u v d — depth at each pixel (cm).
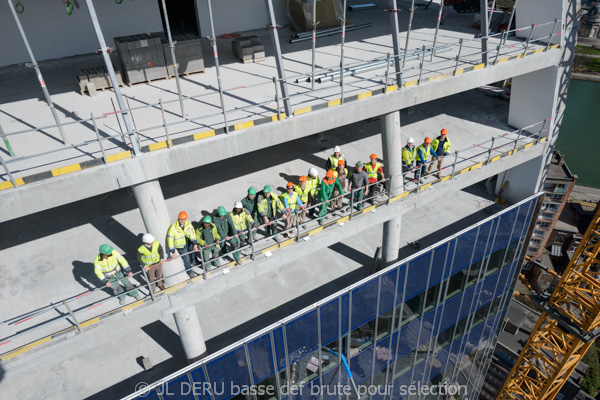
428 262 1571
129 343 1395
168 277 1030
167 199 1617
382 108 1280
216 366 1195
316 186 1339
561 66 1691
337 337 1473
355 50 1672
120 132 1046
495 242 1828
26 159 917
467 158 1697
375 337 1614
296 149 1952
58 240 1372
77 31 1627
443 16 2194
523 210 1830
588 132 8325
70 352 942
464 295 1881
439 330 1905
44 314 1020
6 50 1546
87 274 1202
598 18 11450
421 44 1720
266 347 1283
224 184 1702
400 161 1440
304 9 1856
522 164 1941
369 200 1448
